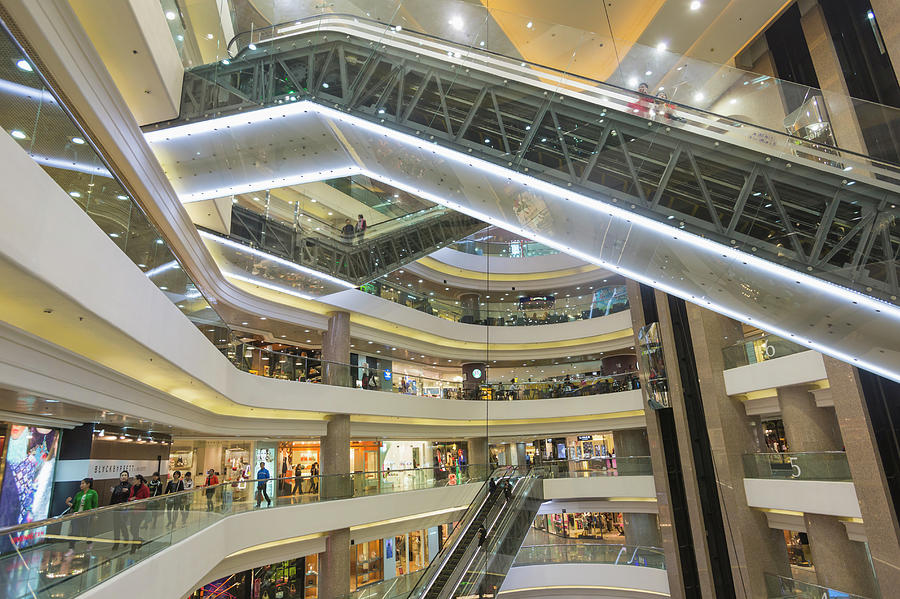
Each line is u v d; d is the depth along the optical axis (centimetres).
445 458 2578
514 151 670
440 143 707
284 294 1583
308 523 1334
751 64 1172
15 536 396
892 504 925
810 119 573
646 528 2069
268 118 794
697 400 1585
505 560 1323
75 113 636
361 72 781
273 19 874
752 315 617
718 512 1494
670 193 583
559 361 2562
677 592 1526
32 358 588
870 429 964
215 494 1045
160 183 880
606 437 2758
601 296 2361
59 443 995
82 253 496
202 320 995
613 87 652
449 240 1747
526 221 746
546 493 1961
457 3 766
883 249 476
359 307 1772
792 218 524
